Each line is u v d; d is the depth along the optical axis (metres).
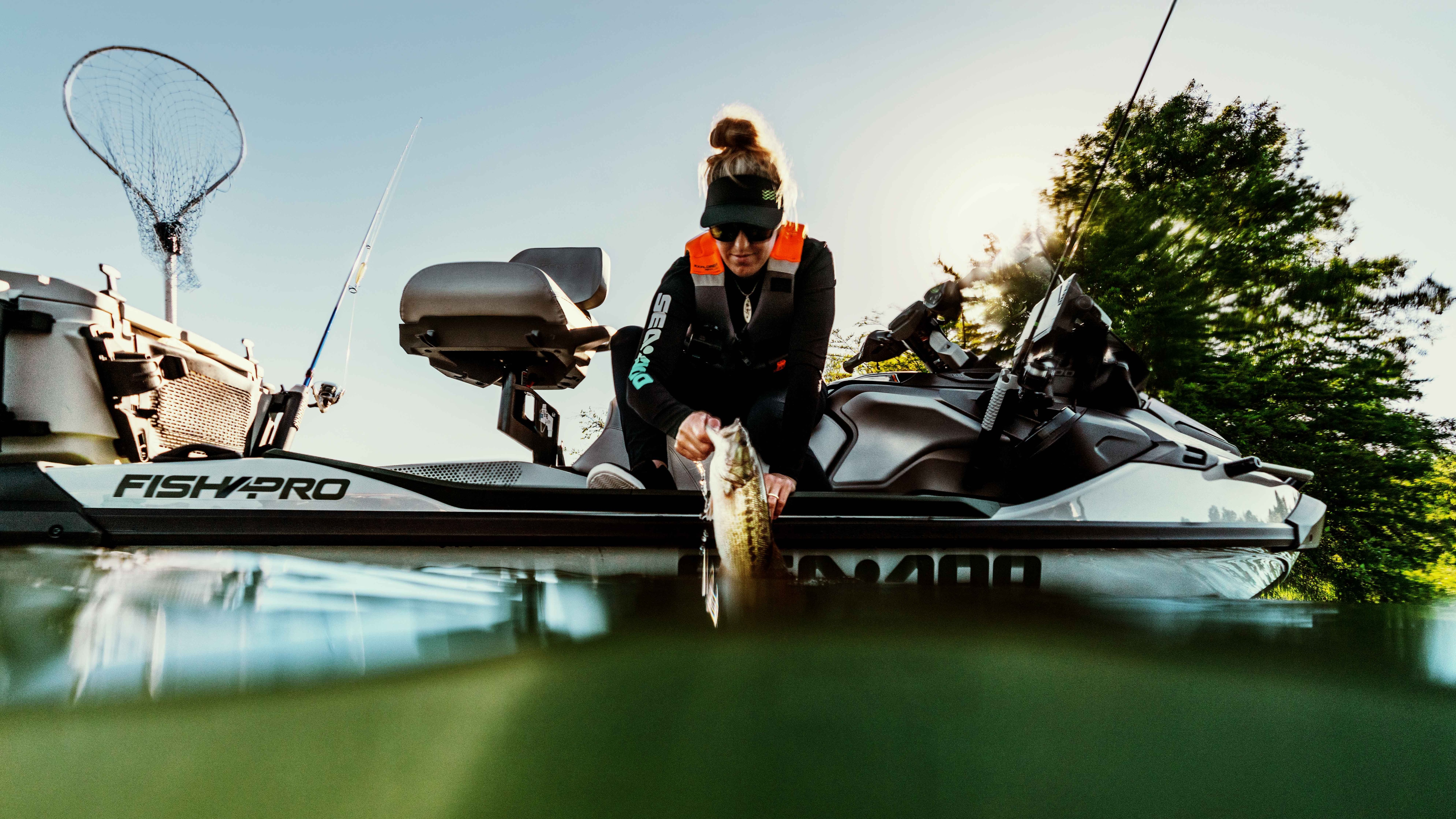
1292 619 1.84
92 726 1.09
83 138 2.75
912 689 1.31
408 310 2.64
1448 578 9.58
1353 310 12.15
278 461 2.26
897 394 2.62
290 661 1.36
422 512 2.20
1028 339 2.53
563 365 2.83
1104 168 2.25
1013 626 1.70
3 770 0.96
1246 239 12.62
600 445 2.68
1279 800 0.98
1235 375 11.17
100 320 2.35
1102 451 2.51
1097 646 1.56
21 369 2.23
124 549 2.11
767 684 1.31
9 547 2.11
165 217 2.91
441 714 1.17
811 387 2.16
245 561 2.04
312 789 0.95
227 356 2.97
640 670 1.36
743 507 1.58
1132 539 2.37
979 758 1.06
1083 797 0.95
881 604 1.90
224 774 0.98
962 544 2.28
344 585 1.86
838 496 2.29
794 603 1.82
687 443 1.86
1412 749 1.10
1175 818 0.91
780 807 0.93
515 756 1.05
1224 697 1.30
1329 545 9.88
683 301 2.25
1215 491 2.53
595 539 2.20
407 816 0.89
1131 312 11.70
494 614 1.68
